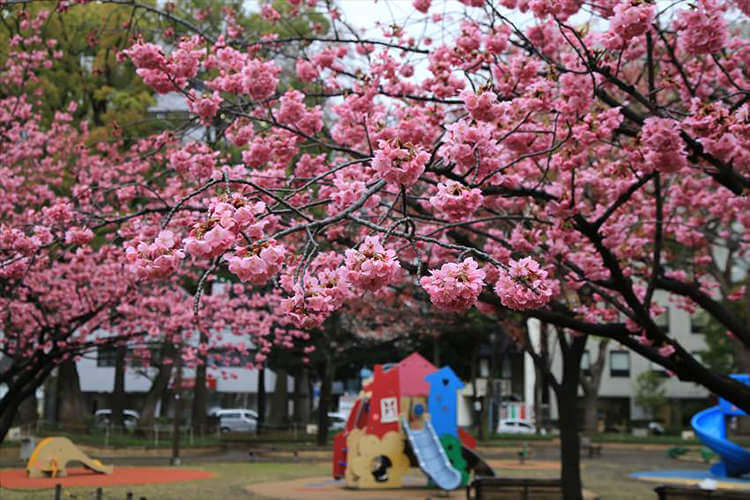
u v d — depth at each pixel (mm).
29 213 9758
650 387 43312
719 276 21234
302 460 26859
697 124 5309
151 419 31016
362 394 20172
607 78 5645
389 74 7180
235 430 41969
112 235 9664
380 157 3527
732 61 7055
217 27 10141
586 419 39469
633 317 6777
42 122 20484
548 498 12594
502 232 9500
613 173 6484
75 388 30438
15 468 20547
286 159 6508
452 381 18359
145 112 19156
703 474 22141
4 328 13062
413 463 18328
